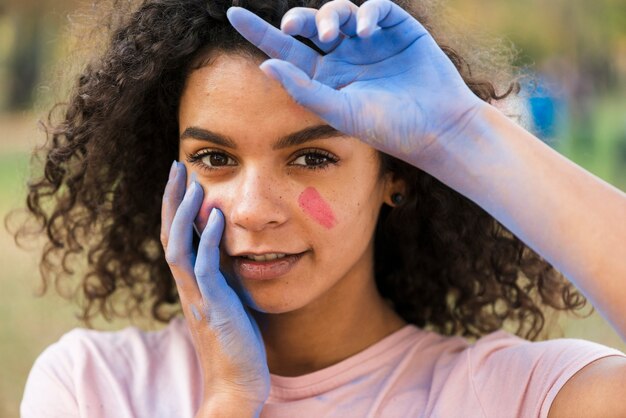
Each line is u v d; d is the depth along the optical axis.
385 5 1.43
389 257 2.04
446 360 1.79
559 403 1.58
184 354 1.87
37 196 2.11
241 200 1.57
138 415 1.77
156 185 2.02
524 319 2.12
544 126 2.28
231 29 1.60
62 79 2.10
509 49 2.17
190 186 1.65
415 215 1.95
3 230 6.41
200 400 1.79
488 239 2.02
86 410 1.78
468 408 1.67
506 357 1.71
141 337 1.94
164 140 1.93
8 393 4.01
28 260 5.66
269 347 1.82
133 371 1.86
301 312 1.77
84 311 2.23
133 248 2.14
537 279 2.08
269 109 1.55
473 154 1.48
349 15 1.44
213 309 1.66
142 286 2.23
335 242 1.62
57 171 2.05
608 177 8.22
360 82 1.50
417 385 1.76
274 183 1.58
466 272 2.05
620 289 1.41
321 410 1.73
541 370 1.64
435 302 2.09
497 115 1.50
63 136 2.00
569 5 10.17
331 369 1.77
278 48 1.51
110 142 1.92
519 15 10.18
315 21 1.44
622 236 1.42
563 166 1.47
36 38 11.61
